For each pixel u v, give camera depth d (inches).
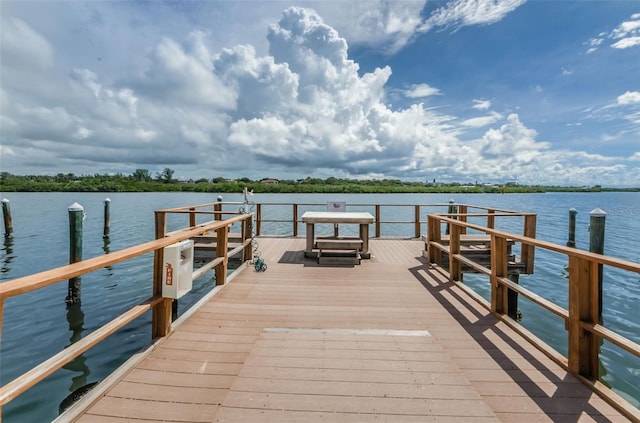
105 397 77.7
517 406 76.4
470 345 106.4
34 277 59.9
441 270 197.6
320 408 70.6
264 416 68.1
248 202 277.0
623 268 71.6
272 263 219.5
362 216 230.1
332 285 172.1
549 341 178.1
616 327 200.8
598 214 257.6
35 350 169.3
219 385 83.4
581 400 78.5
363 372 84.1
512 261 211.0
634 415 70.9
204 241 229.9
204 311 133.8
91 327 197.0
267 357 91.1
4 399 53.3
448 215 214.7
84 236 506.6
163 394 79.4
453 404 72.3
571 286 89.9
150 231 556.7
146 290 258.7
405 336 104.9
